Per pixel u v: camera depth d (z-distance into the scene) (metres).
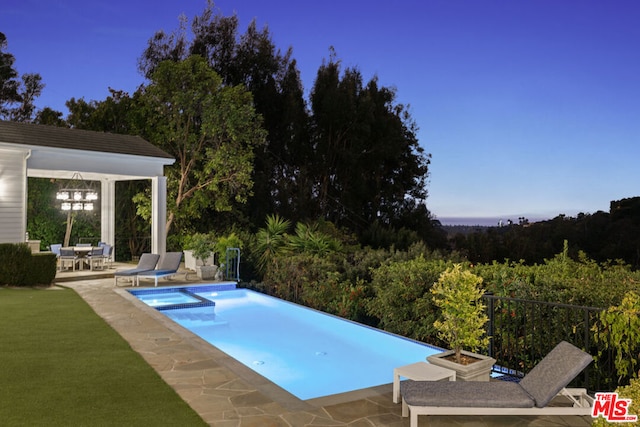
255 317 11.66
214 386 5.39
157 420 4.41
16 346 6.98
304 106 31.14
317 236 15.55
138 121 23.36
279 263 14.38
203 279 15.16
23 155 13.92
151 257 14.36
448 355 5.83
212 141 22.38
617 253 25.92
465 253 14.94
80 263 16.30
